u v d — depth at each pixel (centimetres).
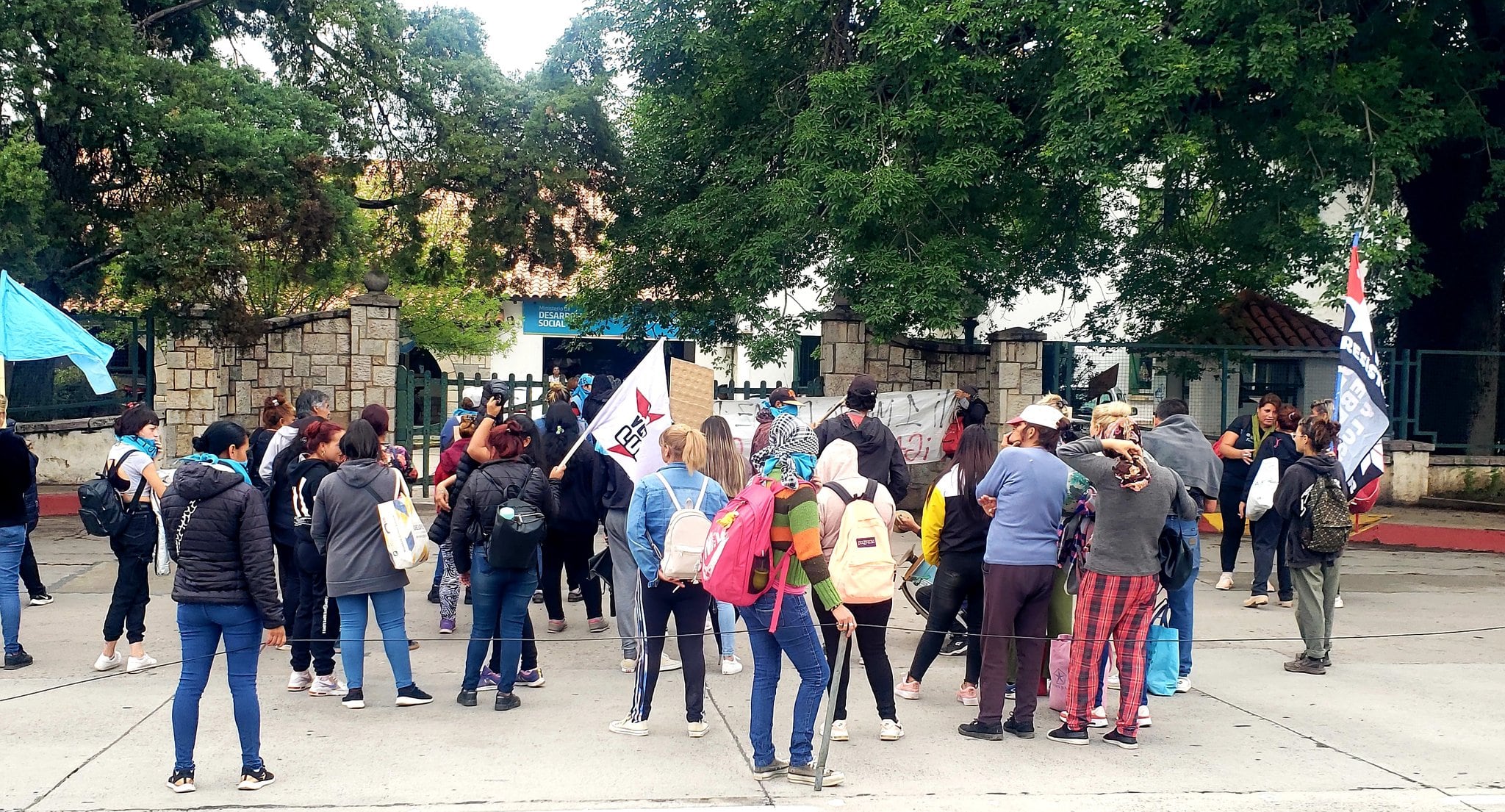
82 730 611
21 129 1312
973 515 652
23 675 720
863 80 1342
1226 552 1062
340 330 1499
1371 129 1282
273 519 737
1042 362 1525
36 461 786
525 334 2970
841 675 607
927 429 1414
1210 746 610
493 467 667
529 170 1661
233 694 526
